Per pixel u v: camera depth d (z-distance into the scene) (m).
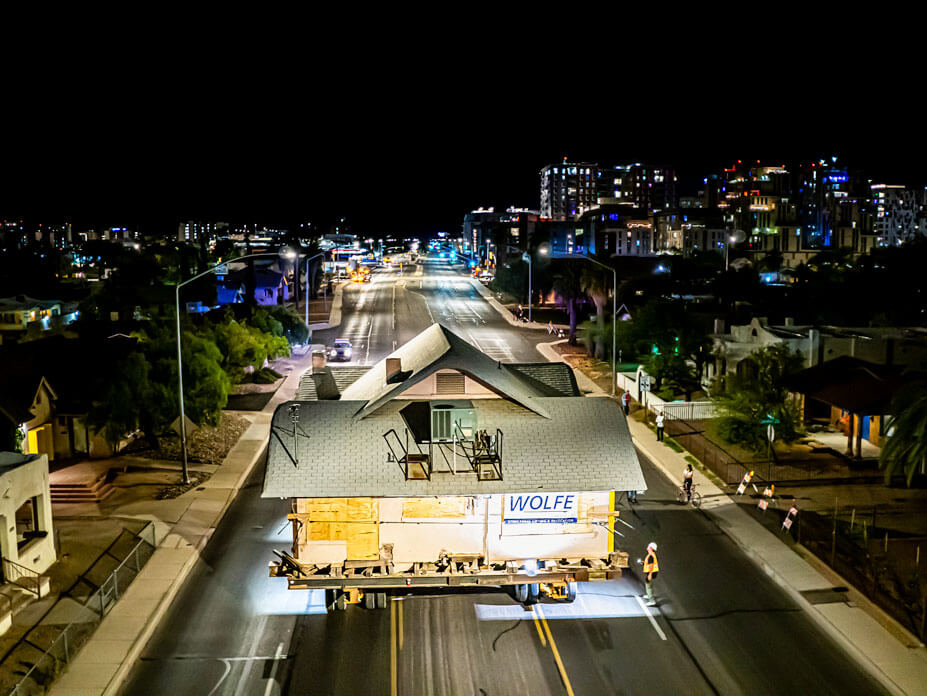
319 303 120.56
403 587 25.03
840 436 44.41
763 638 22.92
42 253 189.12
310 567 23.11
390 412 25.28
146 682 20.61
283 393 59.62
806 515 32.47
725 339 55.31
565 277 81.81
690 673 21.06
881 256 126.25
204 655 22.02
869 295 87.44
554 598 25.20
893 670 20.72
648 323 55.59
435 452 23.73
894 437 31.61
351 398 27.73
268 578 27.20
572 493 23.84
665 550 29.52
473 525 23.89
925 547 28.94
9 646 21.92
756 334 52.34
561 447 24.55
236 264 133.25
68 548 28.95
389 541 23.78
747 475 35.25
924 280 95.94
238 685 20.52
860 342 47.88
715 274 109.00
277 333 67.62
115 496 34.94
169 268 122.81
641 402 54.28
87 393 39.25
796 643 22.64
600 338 69.56
